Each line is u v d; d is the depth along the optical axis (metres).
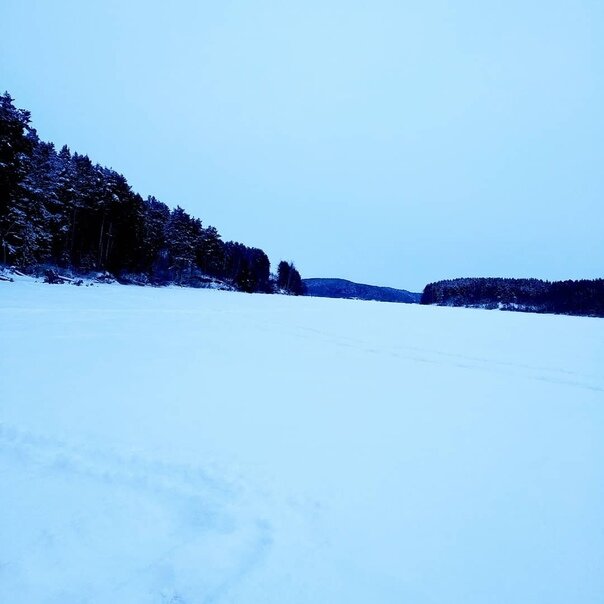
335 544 3.01
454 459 4.68
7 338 9.25
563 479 4.32
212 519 3.19
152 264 53.81
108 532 2.95
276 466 4.14
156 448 4.27
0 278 25.22
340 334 15.78
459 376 9.52
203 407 5.67
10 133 27.28
